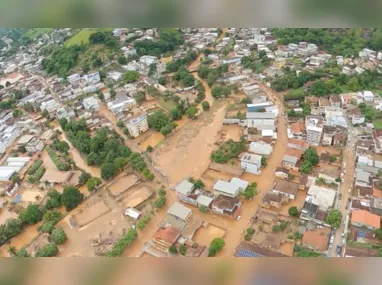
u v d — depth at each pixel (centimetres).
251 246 5156
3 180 7325
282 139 7838
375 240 5022
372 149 7038
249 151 7369
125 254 5431
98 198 6662
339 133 7556
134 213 6084
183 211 5872
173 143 8200
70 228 6038
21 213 6219
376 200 5628
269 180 6625
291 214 5622
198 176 6944
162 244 5397
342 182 6316
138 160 7294
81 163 7850
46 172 7412
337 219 5275
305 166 6550
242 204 6094
